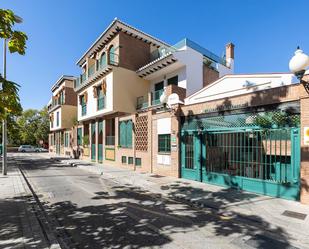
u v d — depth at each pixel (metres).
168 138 12.60
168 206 7.29
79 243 4.64
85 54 24.48
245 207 6.84
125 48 19.84
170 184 10.28
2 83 4.23
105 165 18.97
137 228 5.43
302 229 5.25
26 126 52.78
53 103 38.97
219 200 7.60
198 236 5.01
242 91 10.98
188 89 17.48
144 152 14.59
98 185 10.77
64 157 28.48
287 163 7.69
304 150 6.98
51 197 8.41
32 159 26.31
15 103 4.35
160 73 19.27
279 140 7.87
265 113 8.23
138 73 19.84
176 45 18.78
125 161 16.80
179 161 11.85
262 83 10.26
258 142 8.50
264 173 8.33
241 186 9.02
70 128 31.81
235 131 9.19
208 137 10.48
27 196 8.12
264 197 7.89
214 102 10.06
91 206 7.23
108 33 20.39
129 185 10.73
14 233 4.80
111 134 20.83
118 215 6.36
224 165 9.79
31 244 4.28
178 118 11.80
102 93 20.55
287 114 7.61
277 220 5.78
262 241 4.80
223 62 21.41
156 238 4.89
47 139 53.81
